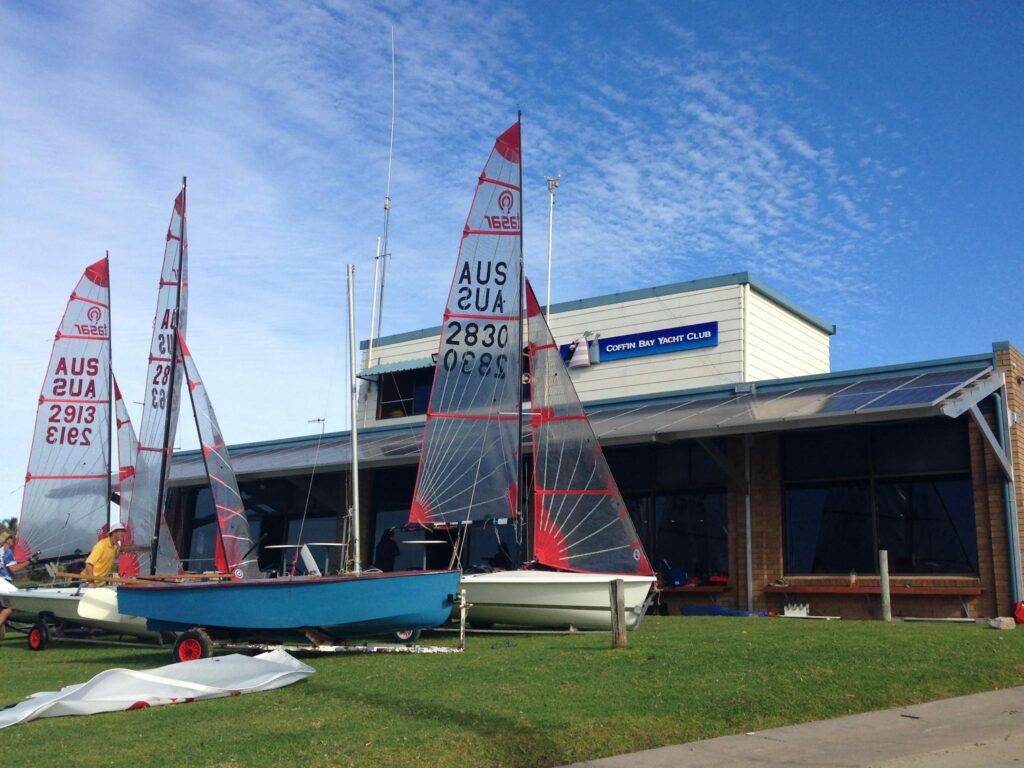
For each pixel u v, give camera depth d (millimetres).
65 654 15250
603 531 16812
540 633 15766
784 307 26094
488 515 17203
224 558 20000
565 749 7309
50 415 21172
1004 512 17719
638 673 9922
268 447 32469
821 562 19734
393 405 30672
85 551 21172
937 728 7996
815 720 8383
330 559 27609
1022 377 19422
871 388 19250
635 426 20344
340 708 8719
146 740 7715
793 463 20469
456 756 7109
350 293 18844
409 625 13508
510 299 17953
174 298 20688
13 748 7578
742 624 16062
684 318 25016
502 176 18297
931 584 18266
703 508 21578
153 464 19938
